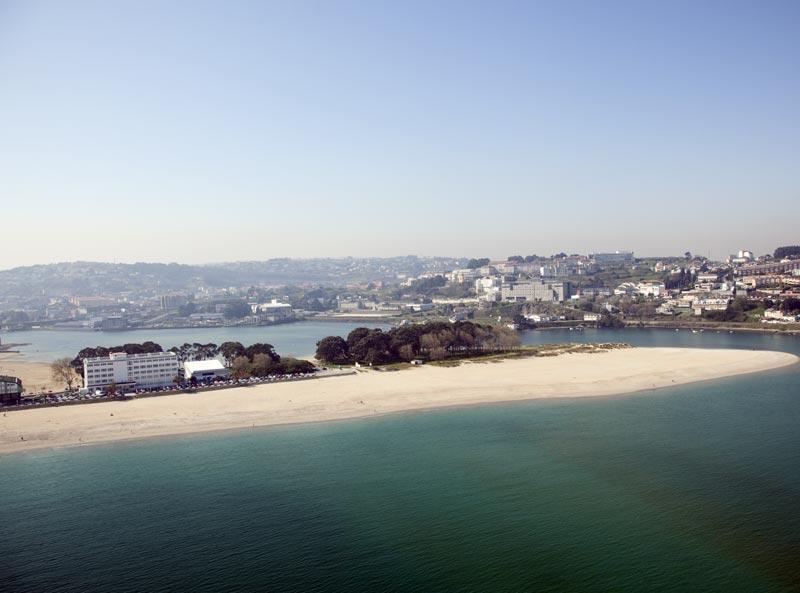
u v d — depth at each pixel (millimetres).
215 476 152125
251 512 130500
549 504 132000
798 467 151375
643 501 132625
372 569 106938
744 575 102812
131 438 185500
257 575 105750
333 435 186750
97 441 182625
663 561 107625
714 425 191875
